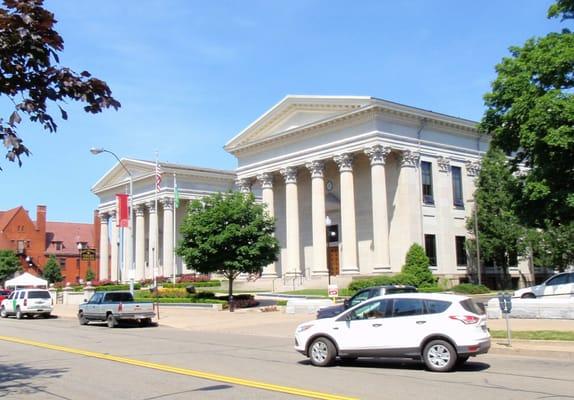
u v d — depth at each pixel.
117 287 59.38
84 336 25.27
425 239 49.66
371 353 14.20
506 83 28.95
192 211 40.53
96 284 69.44
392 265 49.38
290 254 54.31
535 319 25.02
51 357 17.47
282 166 56.12
